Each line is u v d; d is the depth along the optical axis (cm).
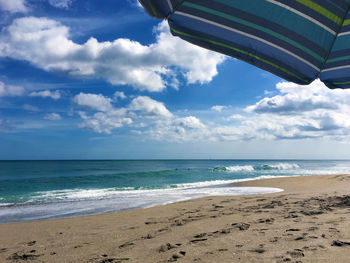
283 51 171
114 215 711
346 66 174
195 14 164
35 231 545
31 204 995
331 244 272
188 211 699
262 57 172
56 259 326
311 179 1641
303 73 180
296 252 254
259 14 165
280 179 1727
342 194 894
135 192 1303
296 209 588
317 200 746
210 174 2927
